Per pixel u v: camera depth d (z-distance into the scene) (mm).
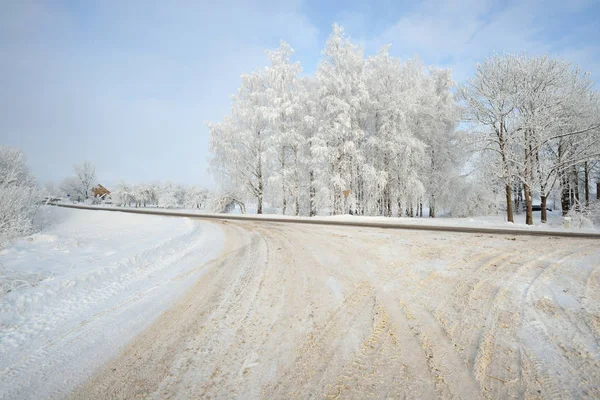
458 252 7504
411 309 3908
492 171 20844
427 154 25531
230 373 2629
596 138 19219
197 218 22344
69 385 2576
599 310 3732
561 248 7891
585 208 19609
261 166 27469
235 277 5910
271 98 26219
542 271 5582
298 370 2627
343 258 7141
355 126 23906
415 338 3121
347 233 11758
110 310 4398
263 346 3086
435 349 2891
